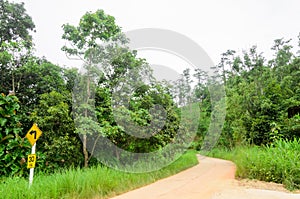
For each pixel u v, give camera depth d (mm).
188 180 6328
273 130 10164
